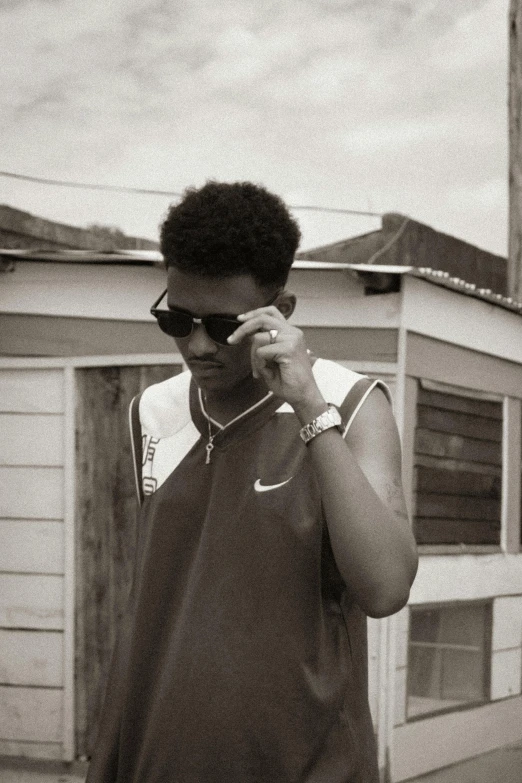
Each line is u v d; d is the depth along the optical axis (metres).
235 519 1.70
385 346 5.63
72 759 5.74
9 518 5.95
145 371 5.76
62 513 5.89
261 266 1.68
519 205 7.75
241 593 1.66
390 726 5.58
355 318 5.66
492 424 6.65
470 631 6.55
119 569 5.75
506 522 6.81
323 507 1.65
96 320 5.85
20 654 5.88
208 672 1.65
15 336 5.95
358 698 1.72
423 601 6.02
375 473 1.68
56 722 5.79
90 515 5.83
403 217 9.42
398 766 5.72
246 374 1.74
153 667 1.76
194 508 1.76
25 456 5.94
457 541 6.34
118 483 5.78
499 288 10.83
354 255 9.35
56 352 5.90
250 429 1.75
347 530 1.55
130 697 1.76
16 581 5.91
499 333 6.66
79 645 5.81
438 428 6.09
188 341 1.71
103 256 5.69
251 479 1.71
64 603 5.84
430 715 6.04
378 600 1.58
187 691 1.66
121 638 1.85
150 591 1.78
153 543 1.79
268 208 1.71
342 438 1.61
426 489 6.00
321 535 1.67
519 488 6.97
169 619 1.76
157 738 1.67
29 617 5.89
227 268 1.65
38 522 5.91
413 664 6.33
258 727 1.62
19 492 5.94
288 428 1.73
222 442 1.76
